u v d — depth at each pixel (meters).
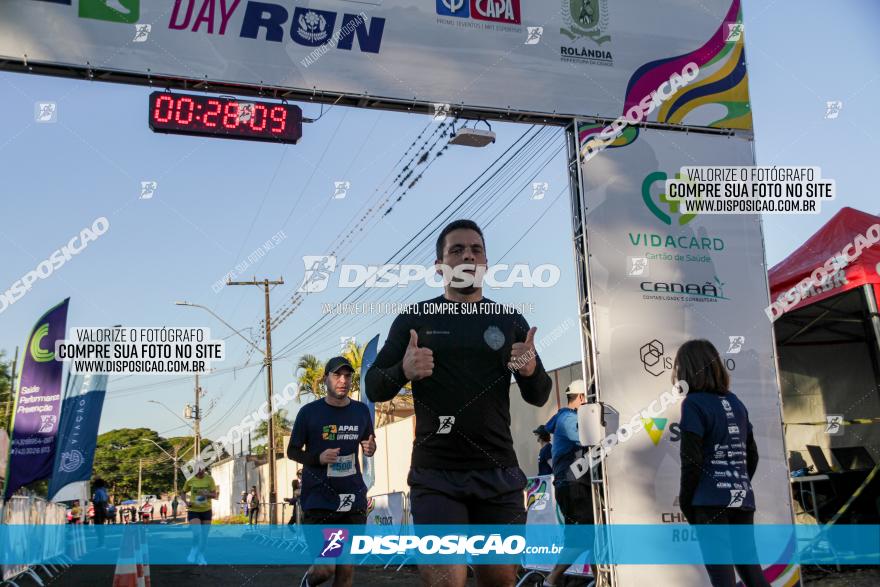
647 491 5.76
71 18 5.18
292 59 5.61
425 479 3.33
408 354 3.31
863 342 8.80
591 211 6.12
